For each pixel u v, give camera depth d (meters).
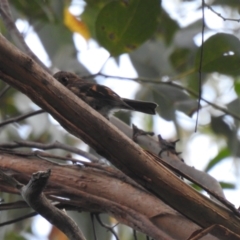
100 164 6.07
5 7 9.31
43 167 6.00
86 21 10.98
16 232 9.90
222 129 9.68
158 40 10.57
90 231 7.76
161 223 5.56
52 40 10.66
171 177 4.96
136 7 8.23
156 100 9.60
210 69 8.61
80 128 4.76
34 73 4.60
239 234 5.03
